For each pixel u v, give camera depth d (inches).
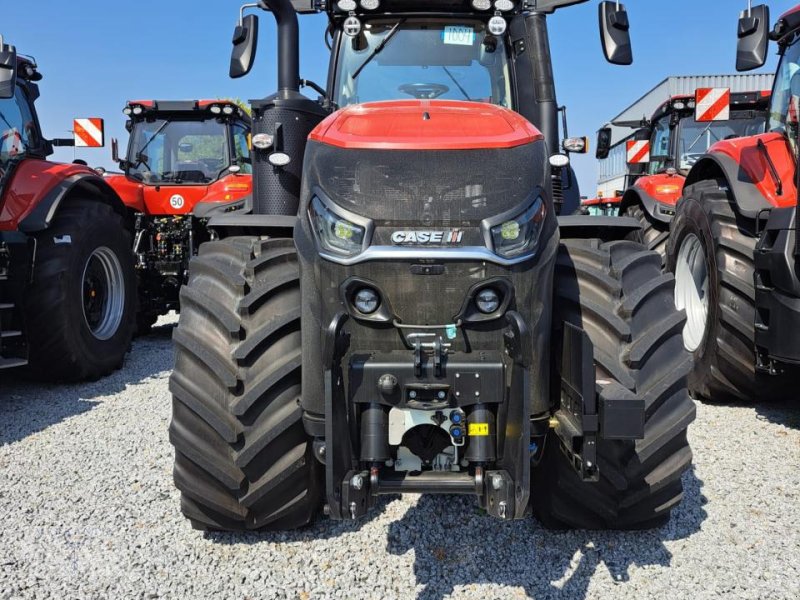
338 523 107.7
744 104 304.7
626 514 98.8
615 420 79.0
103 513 114.2
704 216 173.3
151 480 128.4
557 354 91.2
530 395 83.4
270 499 97.8
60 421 168.1
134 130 336.5
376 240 82.1
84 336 204.5
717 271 163.5
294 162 116.5
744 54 154.6
